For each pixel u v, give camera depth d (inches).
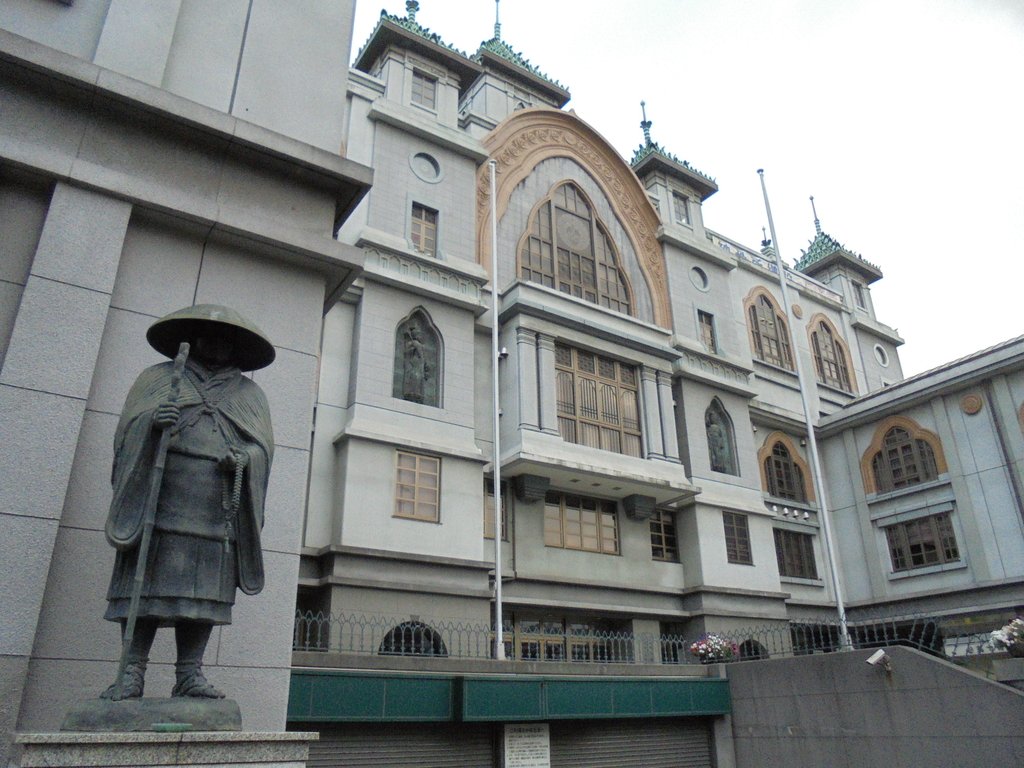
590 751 612.7
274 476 360.2
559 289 1004.6
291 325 396.8
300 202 416.5
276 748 228.8
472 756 553.0
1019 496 999.6
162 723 220.1
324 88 470.3
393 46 981.2
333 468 741.3
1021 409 1023.0
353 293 808.9
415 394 808.9
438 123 945.5
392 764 514.9
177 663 245.4
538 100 1245.1
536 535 852.6
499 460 765.9
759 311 1331.2
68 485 311.6
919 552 1102.4
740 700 691.4
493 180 909.2
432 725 541.0
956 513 1066.1
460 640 720.3
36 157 344.5
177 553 241.1
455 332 855.1
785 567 1133.1
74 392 320.8
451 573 739.4
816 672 637.9
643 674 671.1
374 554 690.8
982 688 534.9
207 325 279.3
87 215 351.3
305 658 501.7
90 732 210.2
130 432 248.7
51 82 355.9
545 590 827.4
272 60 456.4
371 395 769.6
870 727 592.1
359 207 848.3
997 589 993.5
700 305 1146.7
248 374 373.4
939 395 1117.1
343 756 495.8
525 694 571.2
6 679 273.4
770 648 965.2
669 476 931.3
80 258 342.6
